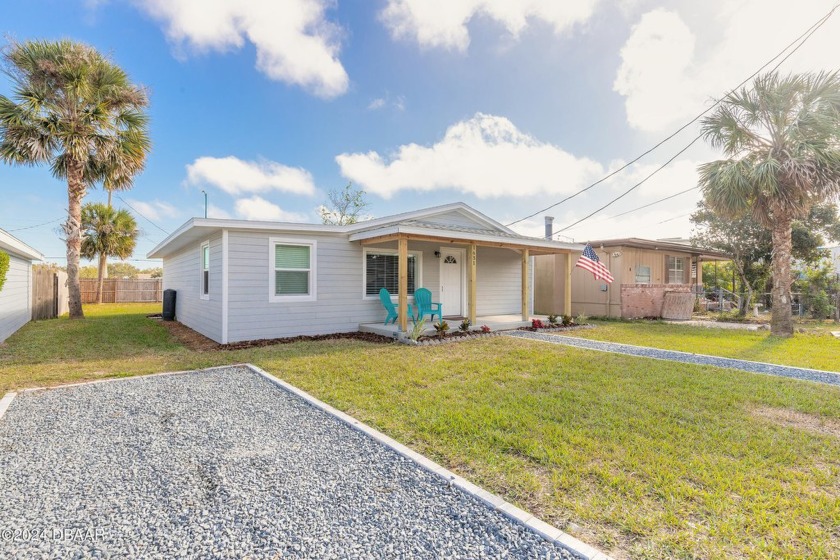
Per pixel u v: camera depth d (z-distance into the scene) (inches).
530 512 90.4
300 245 358.9
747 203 365.4
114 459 117.6
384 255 413.4
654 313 579.2
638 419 147.9
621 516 87.8
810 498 95.3
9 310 358.9
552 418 149.7
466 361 253.1
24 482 104.0
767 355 282.4
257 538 81.6
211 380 209.9
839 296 526.6
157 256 601.9
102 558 75.8
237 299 327.0
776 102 336.2
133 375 220.1
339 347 303.9
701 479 103.9
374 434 135.1
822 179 320.5
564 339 353.7
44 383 201.8
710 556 75.2
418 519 87.9
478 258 506.0
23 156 438.6
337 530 84.1
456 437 132.6
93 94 465.1
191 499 96.2
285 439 132.9
